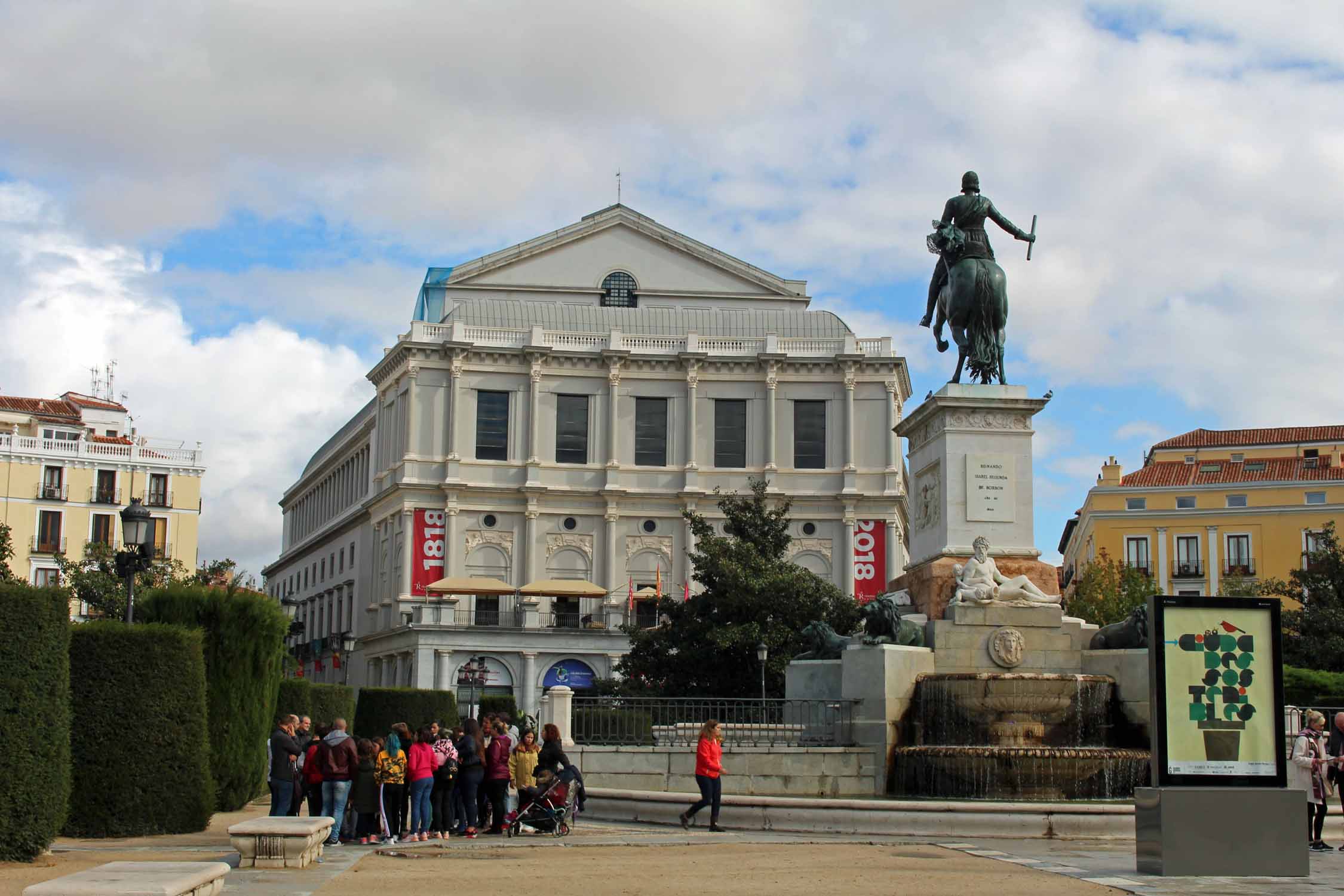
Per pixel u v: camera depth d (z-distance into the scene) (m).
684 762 25.28
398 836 23.05
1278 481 88.81
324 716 42.31
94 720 23.17
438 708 49.31
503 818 23.67
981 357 26.42
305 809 29.83
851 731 24.41
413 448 89.56
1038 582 25.53
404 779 23.14
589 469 91.06
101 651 23.44
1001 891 15.02
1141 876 16.33
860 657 24.52
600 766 25.31
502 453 90.69
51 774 18.98
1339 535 86.75
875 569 90.62
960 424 26.03
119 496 90.44
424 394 90.25
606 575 89.88
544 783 22.67
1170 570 89.88
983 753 22.39
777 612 53.50
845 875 16.47
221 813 29.53
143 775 23.28
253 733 30.25
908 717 24.28
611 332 91.56
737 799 22.02
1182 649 16.64
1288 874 16.28
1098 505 92.00
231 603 30.08
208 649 29.84
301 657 111.44
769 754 23.95
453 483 88.50
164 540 91.25
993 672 24.30
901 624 24.88
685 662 53.56
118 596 65.38
